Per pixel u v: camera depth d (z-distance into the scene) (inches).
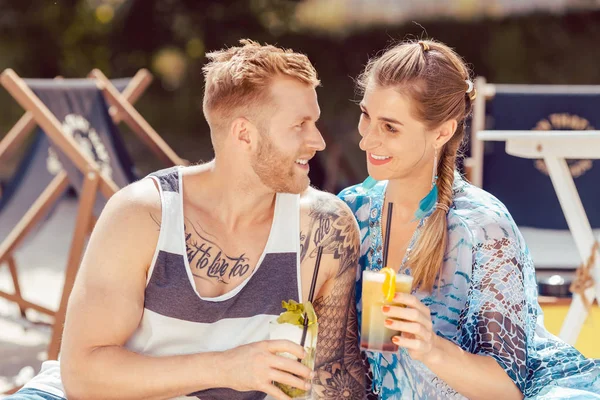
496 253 89.2
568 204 118.3
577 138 110.4
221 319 85.4
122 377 79.5
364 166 395.9
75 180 167.3
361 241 97.9
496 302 87.2
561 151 114.5
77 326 81.5
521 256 90.9
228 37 534.6
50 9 514.3
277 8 531.8
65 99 180.2
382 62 91.7
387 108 89.4
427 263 90.0
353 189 102.2
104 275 82.5
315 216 89.8
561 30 499.8
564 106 170.2
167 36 531.2
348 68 524.1
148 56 530.6
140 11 524.7
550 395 81.5
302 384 76.7
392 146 90.5
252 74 83.4
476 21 499.2
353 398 92.0
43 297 207.2
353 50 521.7
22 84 163.3
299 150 84.4
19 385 147.6
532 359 91.7
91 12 521.0
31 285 219.0
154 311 83.9
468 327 89.1
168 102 526.6
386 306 76.0
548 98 170.7
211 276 85.7
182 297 83.7
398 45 95.4
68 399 82.8
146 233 83.8
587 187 166.6
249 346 77.8
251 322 86.0
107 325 81.4
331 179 256.1
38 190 189.8
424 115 89.0
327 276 90.8
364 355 95.6
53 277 228.5
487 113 172.7
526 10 478.9
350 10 503.2
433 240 90.0
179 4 528.1
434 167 93.7
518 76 505.4
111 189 160.9
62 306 153.3
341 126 487.5
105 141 181.0
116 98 200.5
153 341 84.3
